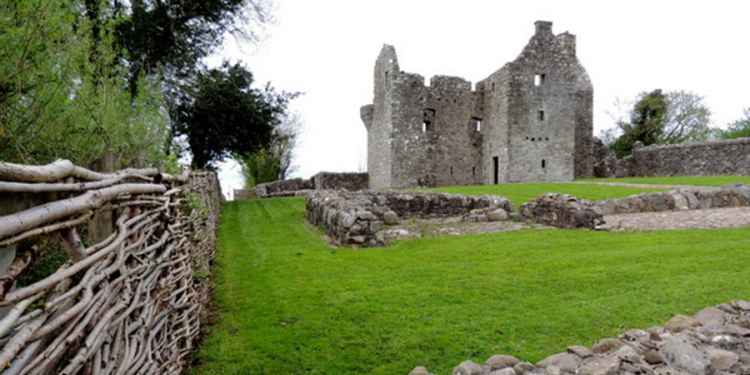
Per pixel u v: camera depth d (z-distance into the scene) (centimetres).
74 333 150
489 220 1113
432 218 1220
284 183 2781
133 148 508
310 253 741
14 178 123
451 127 2681
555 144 2475
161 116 637
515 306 448
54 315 146
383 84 2627
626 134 3841
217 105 1662
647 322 401
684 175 2497
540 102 2462
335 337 381
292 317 431
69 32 351
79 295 159
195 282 432
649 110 3725
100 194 179
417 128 2550
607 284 513
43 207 136
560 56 2498
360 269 616
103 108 413
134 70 1155
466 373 277
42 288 132
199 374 319
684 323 354
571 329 389
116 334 195
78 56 370
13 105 296
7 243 116
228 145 1838
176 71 1500
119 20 564
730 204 1235
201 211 568
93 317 169
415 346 362
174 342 296
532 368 284
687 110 4072
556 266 601
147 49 1254
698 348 288
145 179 276
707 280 514
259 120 1780
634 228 908
